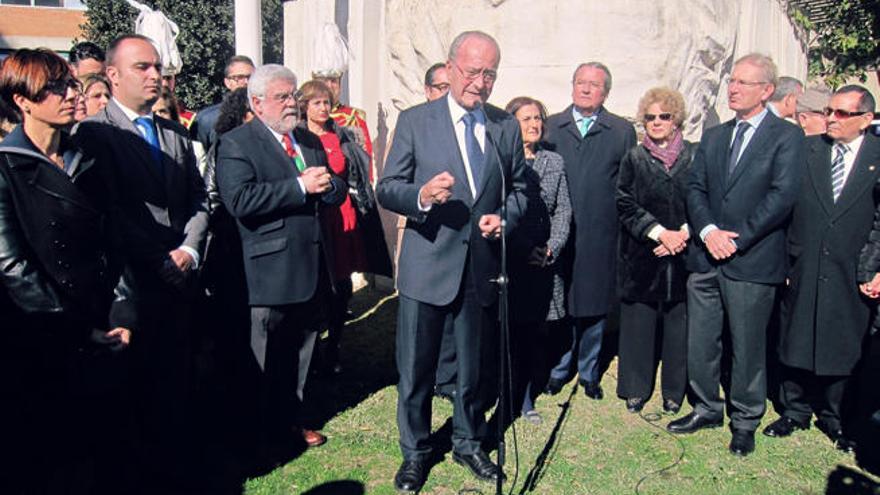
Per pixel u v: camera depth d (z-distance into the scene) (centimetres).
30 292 252
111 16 1745
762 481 346
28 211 253
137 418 330
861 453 371
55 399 269
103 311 281
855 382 392
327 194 359
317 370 473
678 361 416
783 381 401
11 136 259
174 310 323
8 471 261
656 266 407
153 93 311
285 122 344
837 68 796
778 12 690
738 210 369
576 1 512
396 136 328
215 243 364
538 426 402
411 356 326
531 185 394
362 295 662
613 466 359
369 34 655
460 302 326
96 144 295
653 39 513
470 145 318
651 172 404
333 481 340
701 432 397
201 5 1764
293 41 770
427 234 318
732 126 383
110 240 292
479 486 336
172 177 320
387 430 395
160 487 331
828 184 375
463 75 304
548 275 407
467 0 552
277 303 342
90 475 300
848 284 371
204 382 443
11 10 2177
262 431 369
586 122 431
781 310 399
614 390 457
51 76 257
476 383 340
